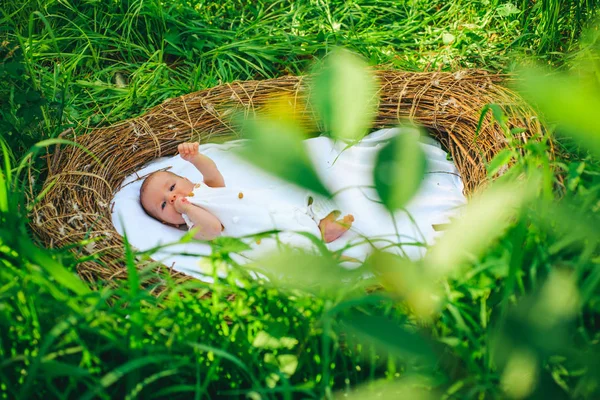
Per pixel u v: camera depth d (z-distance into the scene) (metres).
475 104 3.16
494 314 1.81
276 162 0.39
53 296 1.80
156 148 3.23
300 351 1.82
